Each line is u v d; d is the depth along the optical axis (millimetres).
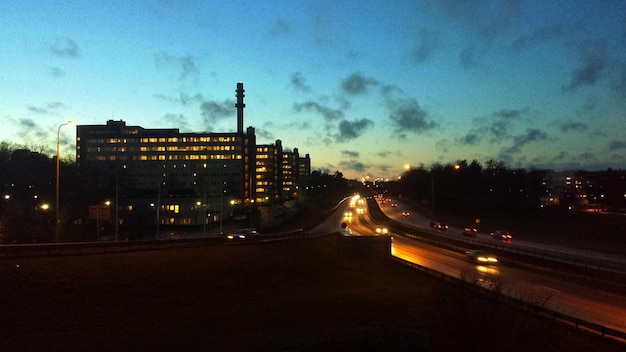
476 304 17453
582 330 21562
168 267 42750
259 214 145250
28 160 97188
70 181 97500
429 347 18203
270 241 61500
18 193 86625
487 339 16906
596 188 155250
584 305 30375
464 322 17219
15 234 68000
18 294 30594
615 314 28016
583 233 76562
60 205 88000
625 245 62594
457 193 147875
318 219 125562
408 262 50375
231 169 163750
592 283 37719
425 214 134000
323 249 65188
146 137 165500
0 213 71375
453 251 65062
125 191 128875
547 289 35906
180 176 164250
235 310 32344
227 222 125750
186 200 120875
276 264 51656
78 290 33469
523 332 17781
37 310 29109
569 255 53719
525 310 20453
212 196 131250
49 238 71125
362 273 51469
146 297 34969
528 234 80875
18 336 24500
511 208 121000
